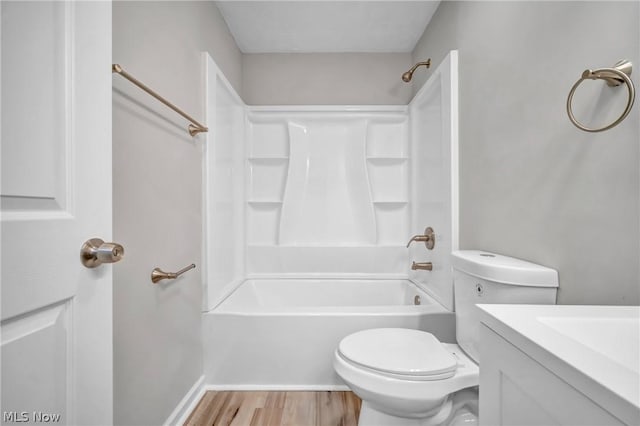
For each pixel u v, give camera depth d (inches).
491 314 26.1
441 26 81.6
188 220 63.2
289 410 62.7
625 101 31.3
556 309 27.5
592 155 35.4
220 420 59.7
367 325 69.2
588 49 36.0
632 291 31.0
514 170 50.1
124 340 42.7
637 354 24.7
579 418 16.6
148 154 48.4
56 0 24.1
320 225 112.7
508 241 51.8
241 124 104.4
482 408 27.1
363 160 110.3
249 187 112.7
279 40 102.7
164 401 53.5
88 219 26.7
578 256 37.6
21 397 21.0
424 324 69.5
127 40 43.4
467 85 65.3
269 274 109.8
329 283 107.3
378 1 83.0
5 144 20.2
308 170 112.7
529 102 46.4
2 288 19.7
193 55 66.2
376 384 45.3
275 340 69.8
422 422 48.4
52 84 23.7
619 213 32.2
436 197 81.7
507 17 51.7
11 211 20.6
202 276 70.8
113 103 40.3
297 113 110.0
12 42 20.8
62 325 24.4
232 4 83.6
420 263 88.7
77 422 25.2
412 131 102.7
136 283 45.3
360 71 110.8
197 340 67.4
